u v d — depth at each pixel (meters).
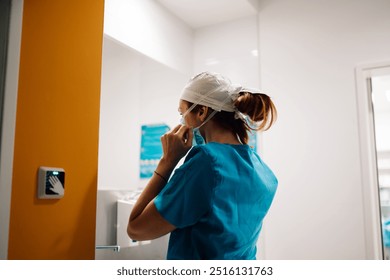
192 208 1.03
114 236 1.58
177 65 2.46
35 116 1.04
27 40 1.03
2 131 0.94
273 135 2.39
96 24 1.30
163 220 1.03
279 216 2.31
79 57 1.21
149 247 1.78
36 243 1.02
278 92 2.40
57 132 1.11
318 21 2.33
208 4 2.35
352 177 2.13
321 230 2.18
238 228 1.07
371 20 2.18
